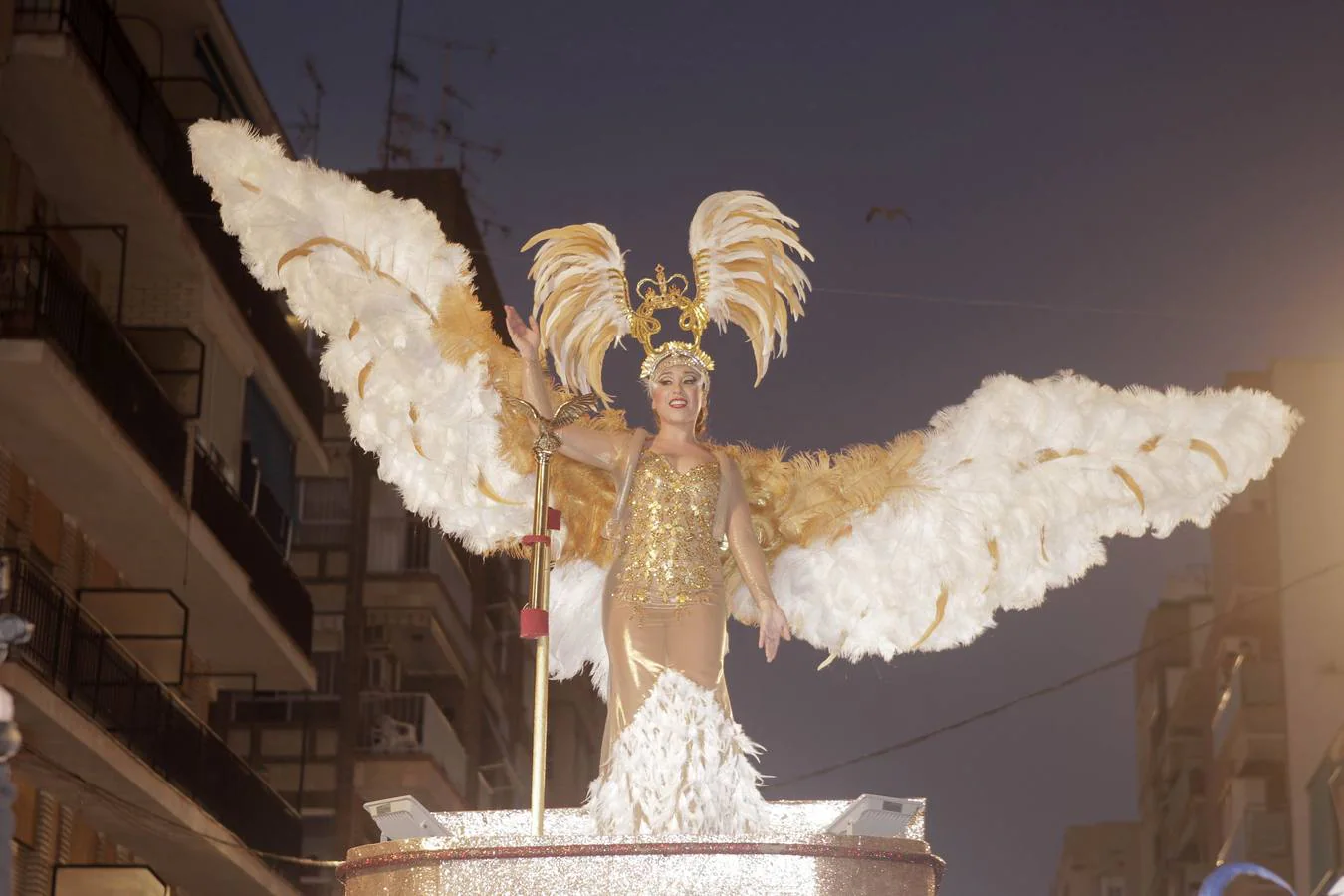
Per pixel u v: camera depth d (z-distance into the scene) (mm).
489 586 41812
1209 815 45406
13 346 19422
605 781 6609
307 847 34000
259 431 28938
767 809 6629
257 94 27969
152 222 23828
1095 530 7340
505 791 41594
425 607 35719
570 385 7234
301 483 36094
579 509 7125
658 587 6773
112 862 24375
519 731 43906
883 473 7258
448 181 34000
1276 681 37594
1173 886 50062
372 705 34969
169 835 23828
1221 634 41625
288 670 29266
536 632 6590
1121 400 7391
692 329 7262
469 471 7145
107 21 21719
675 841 5977
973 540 7254
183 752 23672
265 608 27500
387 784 34281
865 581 7258
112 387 21344
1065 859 61469
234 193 7160
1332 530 36844
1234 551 41656
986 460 7309
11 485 21547
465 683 39125
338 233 7188
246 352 27641
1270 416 7328
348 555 35875
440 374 7094
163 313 25234
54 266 20188
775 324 7242
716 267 7285
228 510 25766
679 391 7090
